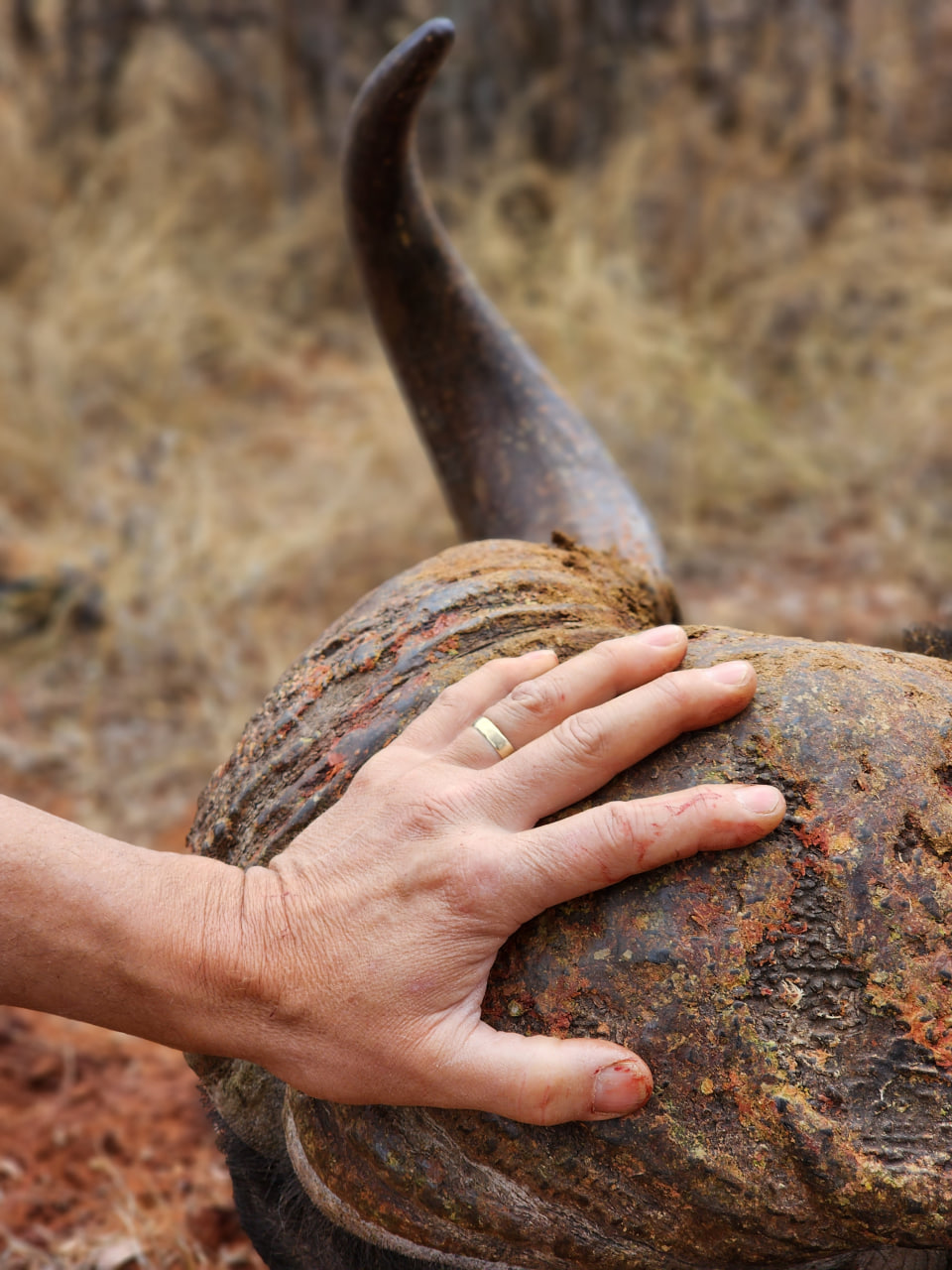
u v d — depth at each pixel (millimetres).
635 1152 1054
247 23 7504
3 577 4730
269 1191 1385
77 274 6461
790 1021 1034
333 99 7488
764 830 1062
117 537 4863
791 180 6727
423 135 7270
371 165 1628
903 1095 1019
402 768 1165
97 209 6945
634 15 7047
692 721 1130
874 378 6031
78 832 1188
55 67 7473
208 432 6051
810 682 1148
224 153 7453
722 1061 1034
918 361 5945
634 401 5602
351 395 6191
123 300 6324
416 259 1688
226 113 7602
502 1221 1122
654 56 6941
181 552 4711
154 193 7066
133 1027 1142
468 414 1711
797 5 6695
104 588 4641
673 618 1588
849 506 5379
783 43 6738
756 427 5598
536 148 7254
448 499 1752
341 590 4754
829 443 5637
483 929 1080
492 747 1158
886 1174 1000
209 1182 2492
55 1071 2836
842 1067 1025
